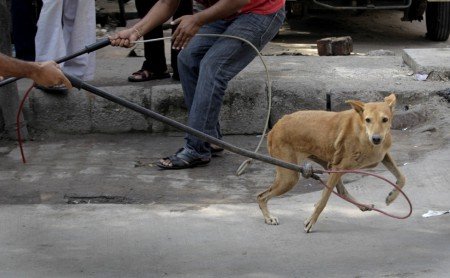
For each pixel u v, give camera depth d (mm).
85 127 7957
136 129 8008
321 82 8141
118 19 12992
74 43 7586
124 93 7945
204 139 4742
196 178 6766
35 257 5211
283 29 13227
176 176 6809
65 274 4953
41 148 7574
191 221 5789
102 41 5738
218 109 6832
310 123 5520
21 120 7727
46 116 7902
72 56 5598
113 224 5750
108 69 8969
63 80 4324
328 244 5359
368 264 5023
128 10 13359
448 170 6621
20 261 5152
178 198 6297
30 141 7785
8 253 5273
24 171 6938
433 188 6316
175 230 5629
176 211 5992
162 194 6383
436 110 7871
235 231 5598
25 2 7965
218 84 6707
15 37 8070
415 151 7207
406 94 7980
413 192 6262
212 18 6273
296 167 4965
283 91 7914
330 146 5453
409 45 11938
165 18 6266
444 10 12031
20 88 8055
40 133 7918
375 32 13055
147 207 6082
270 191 5699
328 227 5656
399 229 5594
